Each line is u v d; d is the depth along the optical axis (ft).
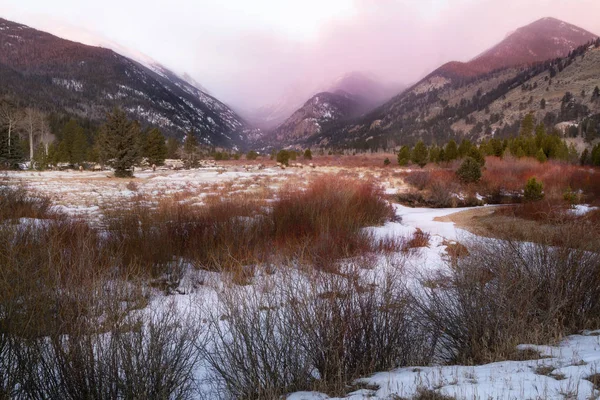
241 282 15.58
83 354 8.18
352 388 8.95
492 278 13.55
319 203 34.09
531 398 6.71
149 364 8.64
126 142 99.35
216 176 100.83
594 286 13.25
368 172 110.11
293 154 210.38
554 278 13.25
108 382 8.30
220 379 9.83
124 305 11.58
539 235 15.78
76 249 14.61
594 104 411.75
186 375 9.47
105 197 51.47
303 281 13.35
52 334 8.27
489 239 17.80
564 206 40.98
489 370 8.82
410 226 39.73
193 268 19.67
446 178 75.36
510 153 117.50
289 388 9.46
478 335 11.17
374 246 26.02
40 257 13.03
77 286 9.79
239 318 10.14
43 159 131.23
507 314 11.55
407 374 9.27
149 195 54.95
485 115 539.70
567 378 7.62
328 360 9.79
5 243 13.91
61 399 8.02
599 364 8.17
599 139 307.78
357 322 10.66
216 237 22.49
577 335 11.74
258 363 9.60
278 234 25.11
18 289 9.39
